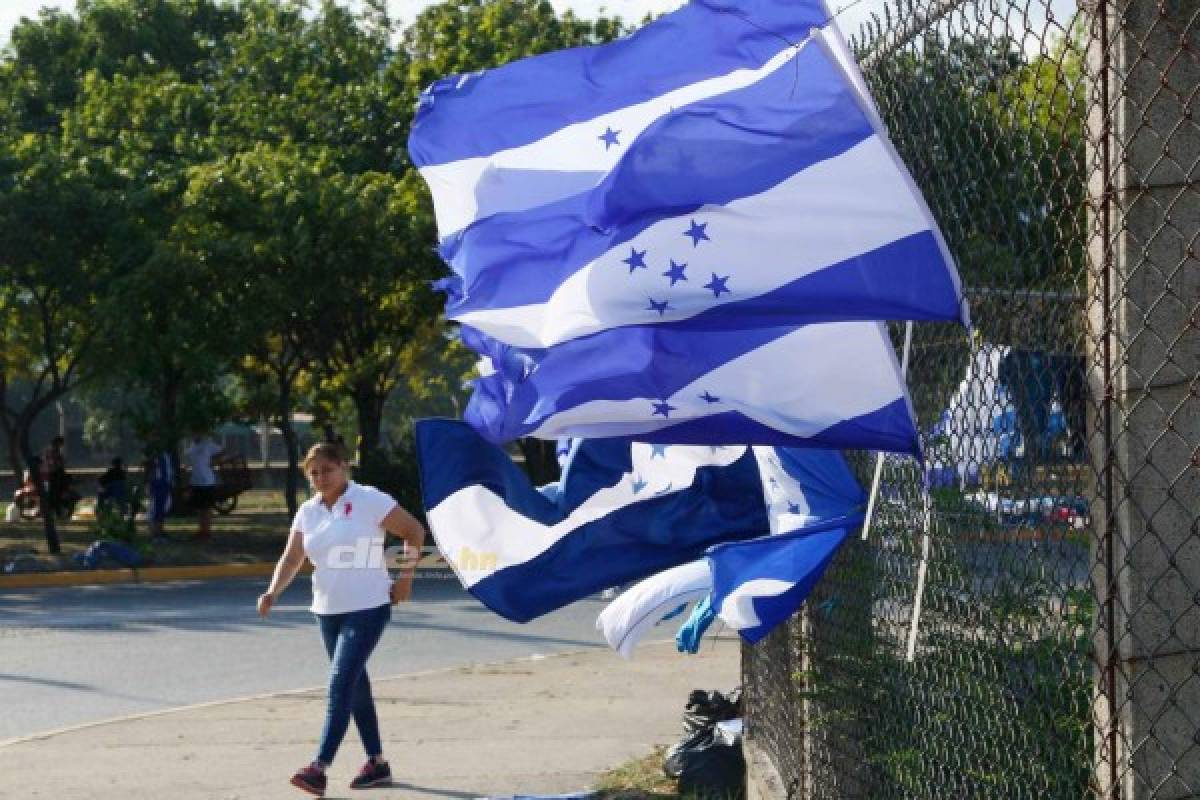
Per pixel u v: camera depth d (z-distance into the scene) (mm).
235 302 24422
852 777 6008
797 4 4578
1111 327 3711
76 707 12047
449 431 6117
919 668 5238
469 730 10414
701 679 12320
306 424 58031
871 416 4812
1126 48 3680
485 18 29547
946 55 4832
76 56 38812
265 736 10344
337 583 8531
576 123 4949
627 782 8688
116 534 23875
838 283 4453
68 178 23906
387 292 25391
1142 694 3697
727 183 4496
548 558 6223
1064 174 4086
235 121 30516
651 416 4871
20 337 28188
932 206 4996
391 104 29281
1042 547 4262
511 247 4910
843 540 5438
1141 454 3693
